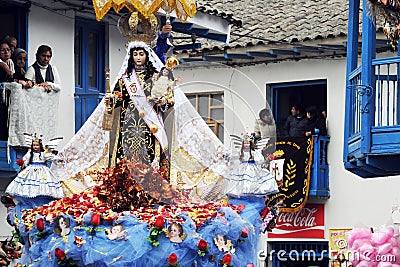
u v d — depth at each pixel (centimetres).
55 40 2086
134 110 1069
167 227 978
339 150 2502
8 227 1925
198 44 2405
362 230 1545
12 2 2000
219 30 2359
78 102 2125
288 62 2564
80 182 1131
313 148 2470
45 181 1139
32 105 1909
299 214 2502
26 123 1881
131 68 1088
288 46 2453
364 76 1744
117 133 1088
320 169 2481
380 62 1739
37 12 2045
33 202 1142
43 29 2058
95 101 2125
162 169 1067
